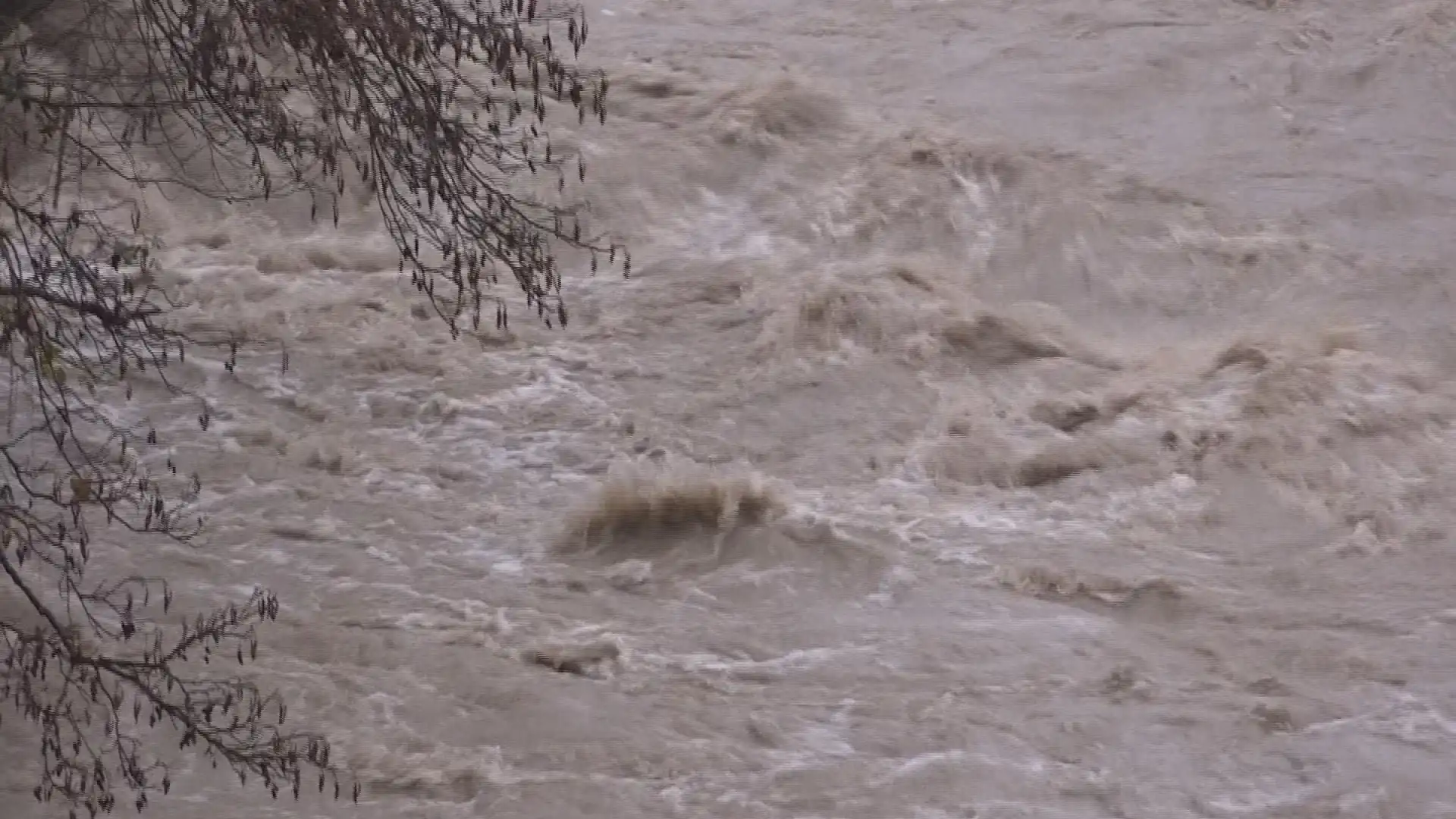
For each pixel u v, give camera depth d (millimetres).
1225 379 47531
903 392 47125
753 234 55312
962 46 68125
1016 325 49906
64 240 29719
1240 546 40938
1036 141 61281
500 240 28859
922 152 57875
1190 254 55312
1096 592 38031
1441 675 35125
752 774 31188
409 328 48219
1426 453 44625
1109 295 53969
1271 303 53750
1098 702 33781
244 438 42656
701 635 35844
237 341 46406
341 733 31562
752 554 38562
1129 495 42812
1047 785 31172
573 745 31750
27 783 29344
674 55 64812
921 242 55031
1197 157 61656
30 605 34094
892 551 39500
